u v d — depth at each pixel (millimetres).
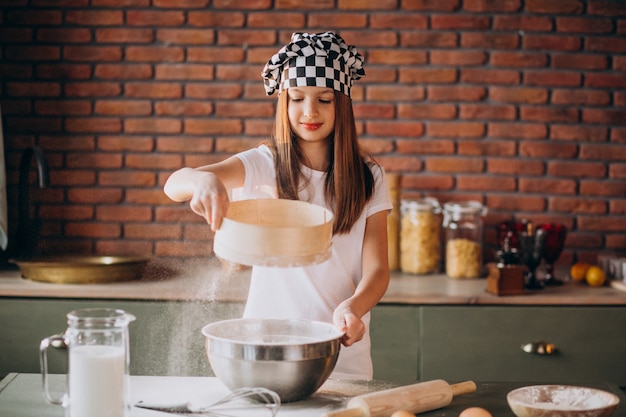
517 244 3338
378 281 2055
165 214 3578
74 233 3578
